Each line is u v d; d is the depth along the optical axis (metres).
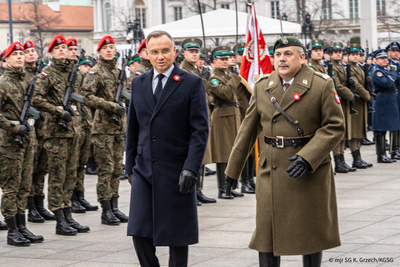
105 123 11.18
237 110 13.34
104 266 8.27
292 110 6.70
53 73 10.45
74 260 8.63
